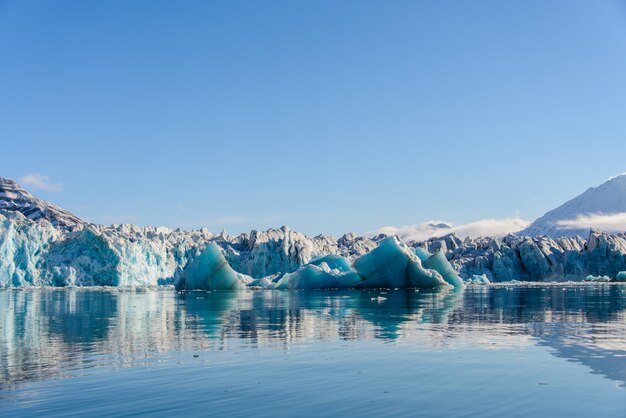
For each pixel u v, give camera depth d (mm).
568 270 115812
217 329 20484
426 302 37500
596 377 11273
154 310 31875
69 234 98500
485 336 17438
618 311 27609
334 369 12305
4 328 21703
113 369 12602
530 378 11211
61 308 34656
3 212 96188
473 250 129250
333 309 30891
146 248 101438
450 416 8727
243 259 111812
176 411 9172
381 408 9180
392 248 66938
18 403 9727
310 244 116750
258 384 10961
